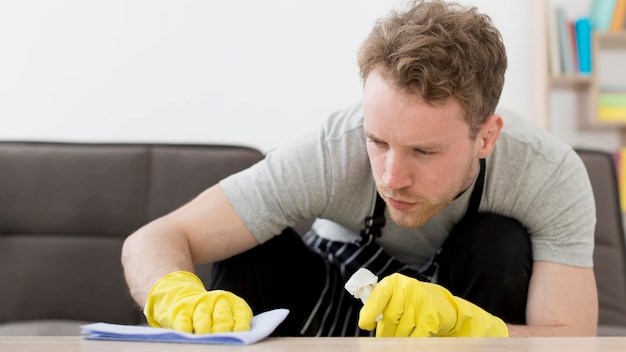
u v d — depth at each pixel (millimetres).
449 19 979
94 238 1828
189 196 1819
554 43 2713
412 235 1269
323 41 2711
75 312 1776
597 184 1894
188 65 2668
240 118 2682
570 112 2902
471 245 1196
